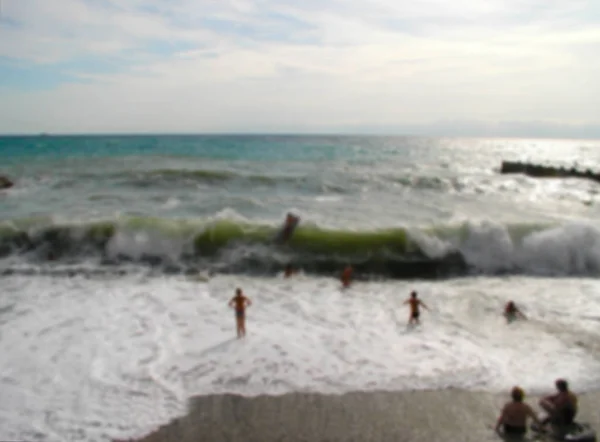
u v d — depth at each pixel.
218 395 8.16
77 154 50.41
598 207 25.30
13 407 7.69
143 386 8.37
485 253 15.60
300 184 29.20
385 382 8.64
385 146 95.94
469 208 23.66
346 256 15.27
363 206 22.72
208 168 36.47
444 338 10.42
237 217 17.45
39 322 10.76
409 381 8.68
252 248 15.44
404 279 14.63
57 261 14.93
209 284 13.56
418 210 22.03
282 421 7.50
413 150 85.31
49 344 9.76
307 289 13.38
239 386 8.43
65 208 20.16
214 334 10.34
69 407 7.73
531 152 97.25
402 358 9.49
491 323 11.27
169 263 15.05
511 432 7.28
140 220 16.14
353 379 8.71
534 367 9.27
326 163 45.81
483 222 16.11
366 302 12.48
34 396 8.00
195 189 26.17
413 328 10.90
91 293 12.59
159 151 57.38
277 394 8.22
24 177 29.23
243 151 60.44
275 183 29.14
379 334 10.55
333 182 30.69
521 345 10.17
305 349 9.75
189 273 14.42
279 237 15.66
